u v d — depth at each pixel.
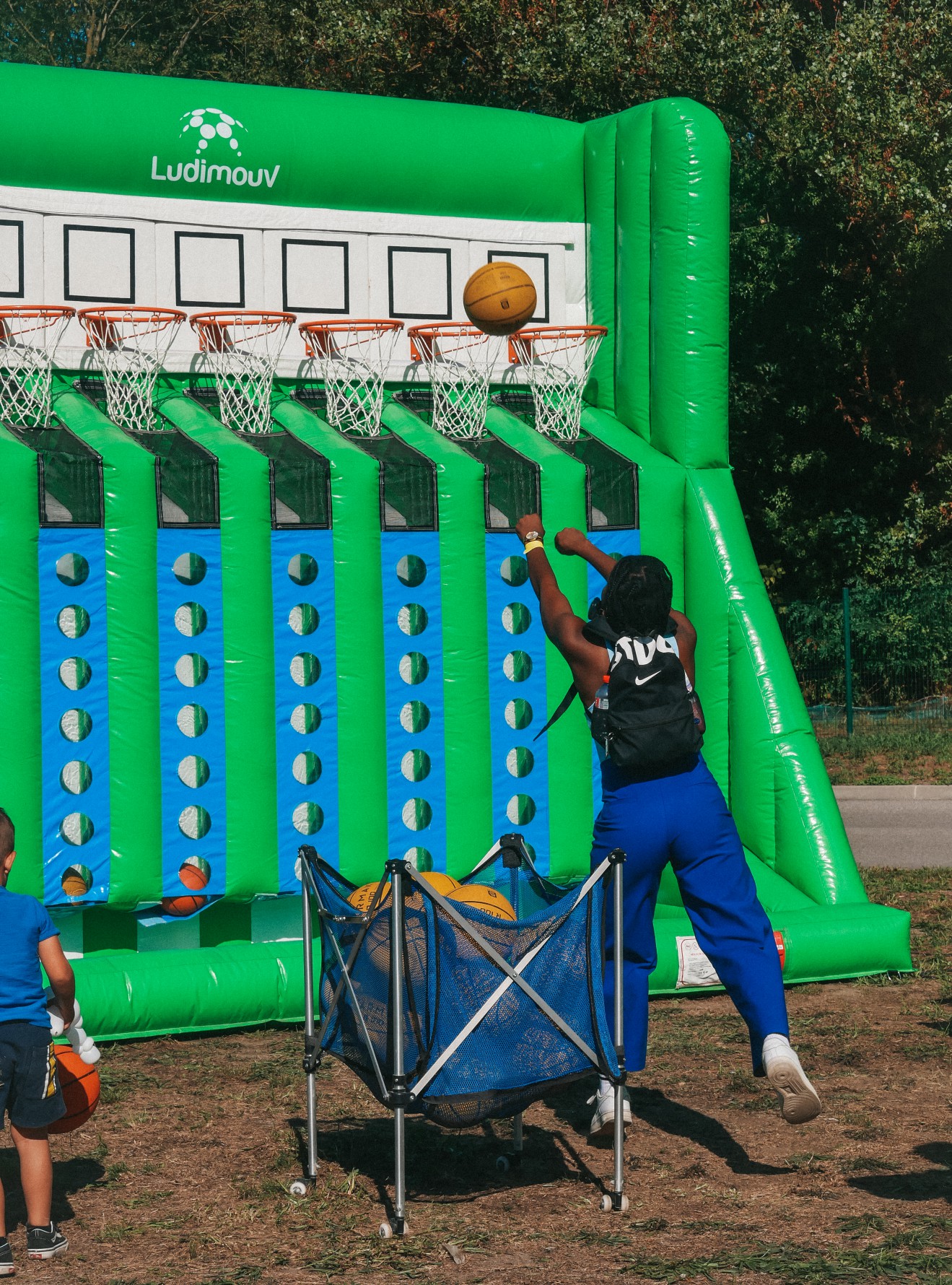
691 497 9.62
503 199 10.47
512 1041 4.78
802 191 25.02
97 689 8.06
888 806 15.82
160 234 9.68
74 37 33.28
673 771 5.25
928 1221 4.61
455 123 10.35
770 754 9.12
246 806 8.37
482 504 9.04
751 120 24.64
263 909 8.84
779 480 26.88
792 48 25.56
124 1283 4.24
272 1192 5.02
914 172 23.50
